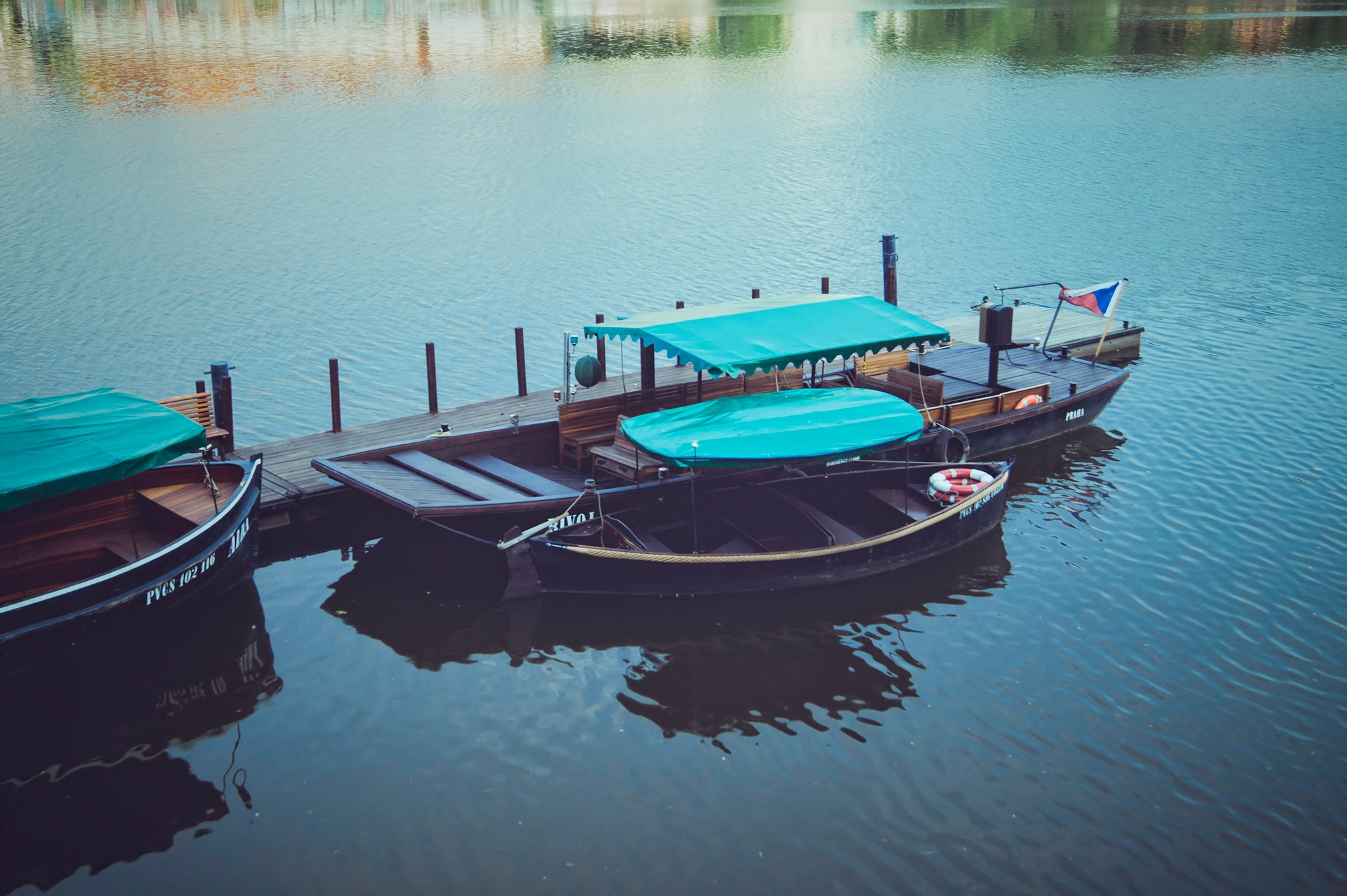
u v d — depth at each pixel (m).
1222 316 39.50
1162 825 16.41
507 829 16.48
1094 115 73.19
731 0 158.00
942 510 24.30
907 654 20.83
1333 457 28.50
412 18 136.88
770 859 15.88
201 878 15.60
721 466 21.97
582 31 121.94
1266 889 15.27
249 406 32.88
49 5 140.88
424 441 25.11
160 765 17.95
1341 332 37.69
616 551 21.66
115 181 58.25
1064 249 47.44
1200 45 100.25
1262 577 23.02
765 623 21.88
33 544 21.59
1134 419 31.44
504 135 69.75
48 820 16.78
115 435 21.25
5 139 66.69
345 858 15.95
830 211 53.34
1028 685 19.80
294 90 84.81
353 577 23.73
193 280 43.88
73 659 19.62
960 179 58.75
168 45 107.12
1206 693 19.38
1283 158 61.78
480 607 22.48
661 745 18.34
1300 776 17.38
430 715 19.12
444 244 48.94
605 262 46.47
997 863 15.75
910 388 28.53
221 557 21.81
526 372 35.47
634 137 68.88
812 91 83.69
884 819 16.64
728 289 43.06
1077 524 25.70
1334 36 102.69
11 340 37.47
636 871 15.68
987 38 109.06
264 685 19.97
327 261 46.44
